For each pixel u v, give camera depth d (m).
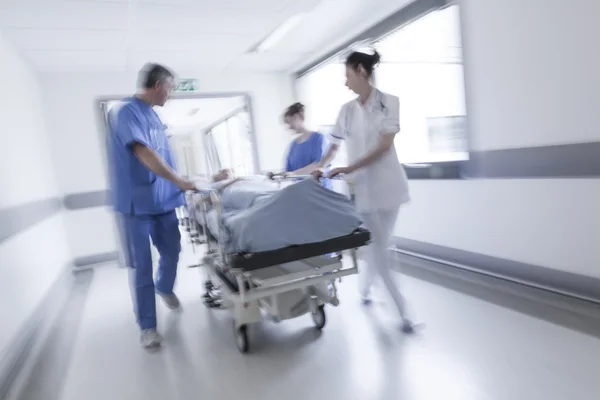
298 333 2.22
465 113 2.80
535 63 2.27
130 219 2.23
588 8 1.97
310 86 5.19
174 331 2.45
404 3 3.26
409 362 1.79
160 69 2.29
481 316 2.19
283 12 3.24
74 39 3.35
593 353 1.71
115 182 2.23
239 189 2.13
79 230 4.42
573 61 2.07
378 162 2.09
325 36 4.04
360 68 2.02
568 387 1.50
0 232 2.18
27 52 3.54
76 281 3.93
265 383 1.75
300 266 1.96
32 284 2.67
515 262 2.56
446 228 3.10
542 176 2.32
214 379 1.83
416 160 3.50
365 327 2.20
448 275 2.96
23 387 1.94
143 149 2.09
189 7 2.93
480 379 1.60
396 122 2.01
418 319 2.22
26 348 2.33
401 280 2.93
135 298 2.26
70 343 2.41
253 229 1.60
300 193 1.72
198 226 2.63
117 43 3.57
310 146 3.17
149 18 3.07
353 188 2.17
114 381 1.91
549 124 2.24
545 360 1.69
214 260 2.29
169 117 7.70
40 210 3.29
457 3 2.76
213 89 5.04
